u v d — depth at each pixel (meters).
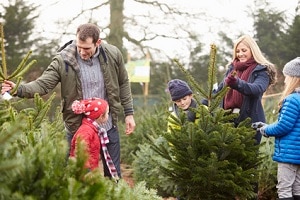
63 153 2.35
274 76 5.17
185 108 5.32
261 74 5.07
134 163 6.90
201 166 4.57
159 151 4.89
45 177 2.23
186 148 4.66
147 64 17.45
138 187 2.99
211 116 4.60
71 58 4.62
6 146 2.09
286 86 4.86
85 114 4.39
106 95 4.81
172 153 4.73
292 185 4.85
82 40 4.43
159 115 10.15
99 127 4.48
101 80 4.74
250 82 5.09
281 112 4.77
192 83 4.67
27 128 3.48
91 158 4.32
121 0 19.12
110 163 4.61
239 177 4.51
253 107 5.12
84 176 2.32
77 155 2.32
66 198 2.18
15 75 4.38
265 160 6.18
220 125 4.57
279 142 4.80
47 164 2.27
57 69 4.64
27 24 17.91
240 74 5.21
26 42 17.84
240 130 4.61
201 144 4.60
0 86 4.52
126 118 5.12
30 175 2.21
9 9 17.77
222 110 4.56
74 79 4.65
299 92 4.79
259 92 4.92
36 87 4.55
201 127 4.61
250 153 4.62
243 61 5.20
